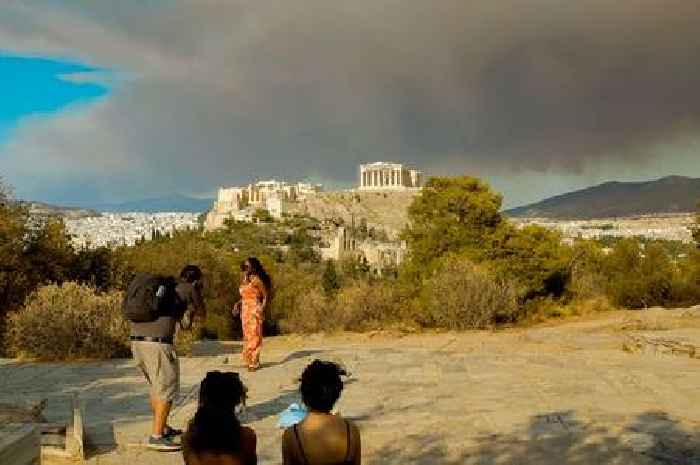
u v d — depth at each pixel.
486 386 11.95
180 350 16.39
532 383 12.12
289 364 14.62
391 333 21.27
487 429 9.12
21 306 19.78
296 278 35.19
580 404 10.39
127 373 13.88
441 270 25.30
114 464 7.99
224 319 28.56
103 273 24.52
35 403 9.97
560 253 32.19
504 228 31.59
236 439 4.31
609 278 36.03
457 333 21.25
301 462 4.14
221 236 172.88
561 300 32.56
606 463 7.67
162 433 8.54
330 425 4.21
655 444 8.24
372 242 197.38
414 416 9.88
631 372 12.92
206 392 4.42
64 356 15.98
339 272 109.50
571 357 14.95
